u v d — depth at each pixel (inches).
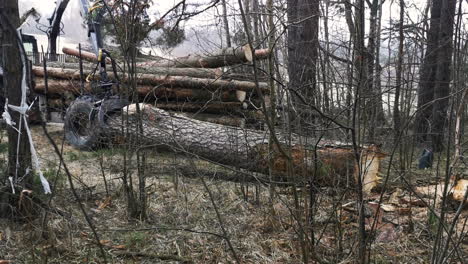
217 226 148.8
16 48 124.9
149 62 301.7
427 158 227.0
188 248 133.8
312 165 143.9
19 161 132.5
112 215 155.4
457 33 137.5
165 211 160.2
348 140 136.9
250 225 149.2
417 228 148.9
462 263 94.6
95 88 256.8
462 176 171.2
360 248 108.3
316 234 137.6
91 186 181.0
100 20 246.8
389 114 209.5
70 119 255.4
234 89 264.7
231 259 128.1
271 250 132.9
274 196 157.6
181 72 280.8
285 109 140.6
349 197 158.9
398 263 127.6
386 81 166.4
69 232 130.0
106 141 229.9
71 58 388.8
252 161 180.4
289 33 169.3
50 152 240.8
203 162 220.4
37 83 301.6
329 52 152.3
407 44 207.9
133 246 132.6
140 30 152.6
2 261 114.6
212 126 215.8
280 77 135.3
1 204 134.4
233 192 181.0
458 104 104.6
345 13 144.7
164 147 210.7
